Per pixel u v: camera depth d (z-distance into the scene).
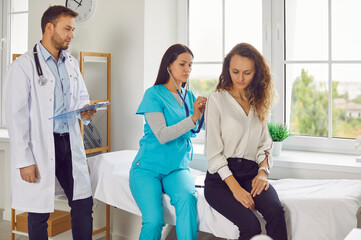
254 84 2.30
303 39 3.11
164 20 3.37
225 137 2.24
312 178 2.71
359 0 2.93
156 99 2.44
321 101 3.08
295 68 3.13
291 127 3.17
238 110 2.27
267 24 3.17
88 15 3.35
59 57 2.61
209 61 3.43
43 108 2.49
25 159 2.41
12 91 2.43
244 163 2.24
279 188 2.37
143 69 3.19
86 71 3.43
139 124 3.22
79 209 2.66
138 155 2.52
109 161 2.76
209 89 3.45
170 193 2.37
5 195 3.82
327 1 3.02
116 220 3.30
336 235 2.04
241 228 2.05
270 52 3.17
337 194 2.17
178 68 2.48
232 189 2.14
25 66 2.47
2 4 4.34
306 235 2.06
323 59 3.06
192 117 2.31
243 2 3.28
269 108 2.34
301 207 2.09
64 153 2.59
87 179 2.68
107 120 3.25
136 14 3.19
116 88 3.30
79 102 2.67
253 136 2.27
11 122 2.43
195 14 3.46
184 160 2.54
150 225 2.30
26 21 4.25
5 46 4.34
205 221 2.28
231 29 3.34
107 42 3.31
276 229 2.01
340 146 3.00
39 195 2.49
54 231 3.15
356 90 2.98
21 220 3.23
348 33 2.98
